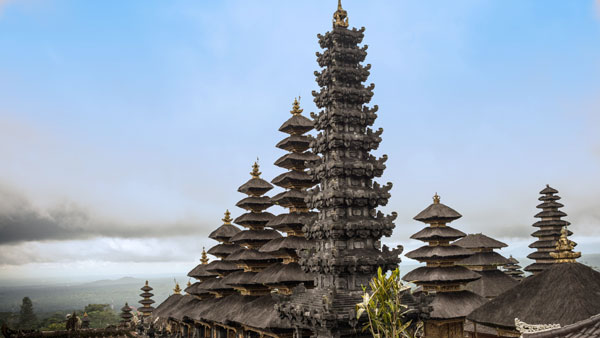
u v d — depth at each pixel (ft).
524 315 94.58
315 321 85.30
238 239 164.45
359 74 102.32
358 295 87.61
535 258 202.59
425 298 91.81
